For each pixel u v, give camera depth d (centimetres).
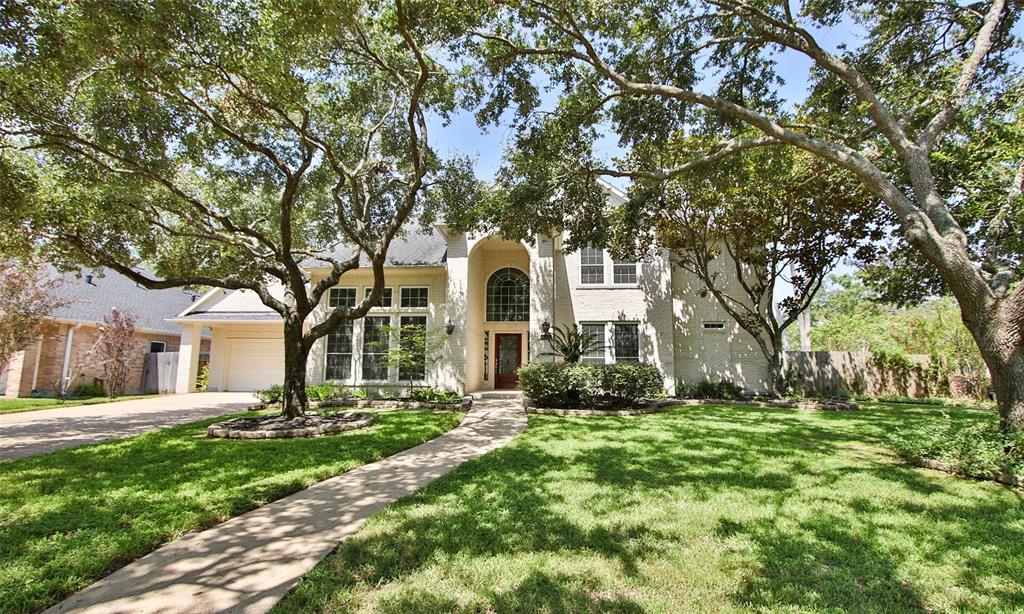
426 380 1611
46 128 786
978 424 667
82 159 862
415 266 1641
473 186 1285
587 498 478
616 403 1305
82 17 552
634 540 370
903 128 805
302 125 897
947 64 878
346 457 685
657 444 766
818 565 329
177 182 1073
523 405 1362
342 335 1698
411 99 904
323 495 509
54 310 1684
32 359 1767
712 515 427
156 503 472
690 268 1564
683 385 1597
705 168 1055
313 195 1249
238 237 1083
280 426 945
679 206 1371
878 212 1242
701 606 275
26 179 831
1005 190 841
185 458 693
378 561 335
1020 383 614
